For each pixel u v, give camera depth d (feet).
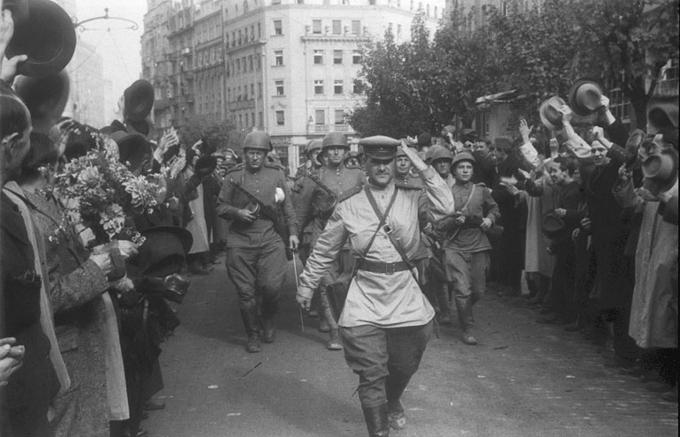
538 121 36.04
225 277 42.09
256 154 26.08
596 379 21.07
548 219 27.78
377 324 15.87
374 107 125.18
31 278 10.48
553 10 37.11
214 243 47.55
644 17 17.98
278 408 19.06
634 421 17.15
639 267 18.17
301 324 28.94
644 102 20.47
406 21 298.56
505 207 34.58
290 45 276.62
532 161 28.81
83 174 13.41
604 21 20.15
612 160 20.84
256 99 275.59
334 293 25.32
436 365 23.03
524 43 37.58
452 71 94.17
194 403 19.56
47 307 11.61
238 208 25.93
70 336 12.76
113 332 13.80
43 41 13.93
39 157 12.62
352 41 280.31
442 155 28.76
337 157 28.25
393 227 16.25
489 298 34.65
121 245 13.51
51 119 14.66
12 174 11.44
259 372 22.66
